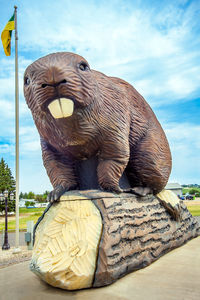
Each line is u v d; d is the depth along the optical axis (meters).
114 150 2.44
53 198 2.32
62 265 1.85
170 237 2.94
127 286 1.95
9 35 8.48
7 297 1.82
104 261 1.92
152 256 2.53
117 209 2.25
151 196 2.96
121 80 3.03
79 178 2.71
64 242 1.99
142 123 2.91
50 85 1.82
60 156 2.64
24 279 2.20
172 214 3.13
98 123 2.26
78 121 2.11
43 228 2.17
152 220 2.72
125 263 2.14
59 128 2.15
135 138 2.88
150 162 2.91
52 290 1.89
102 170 2.50
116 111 2.44
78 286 1.85
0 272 2.48
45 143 2.64
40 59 1.90
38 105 1.98
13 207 27.98
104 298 1.75
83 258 1.90
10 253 7.42
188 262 2.53
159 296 1.79
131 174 3.03
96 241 2.00
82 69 2.00
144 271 2.28
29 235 7.80
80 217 2.11
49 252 1.94
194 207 15.23
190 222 3.55
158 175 2.95
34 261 1.91
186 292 1.85
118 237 2.11
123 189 2.81
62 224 2.11
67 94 1.86
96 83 2.16
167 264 2.47
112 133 2.38
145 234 2.51
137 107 2.94
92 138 2.32
